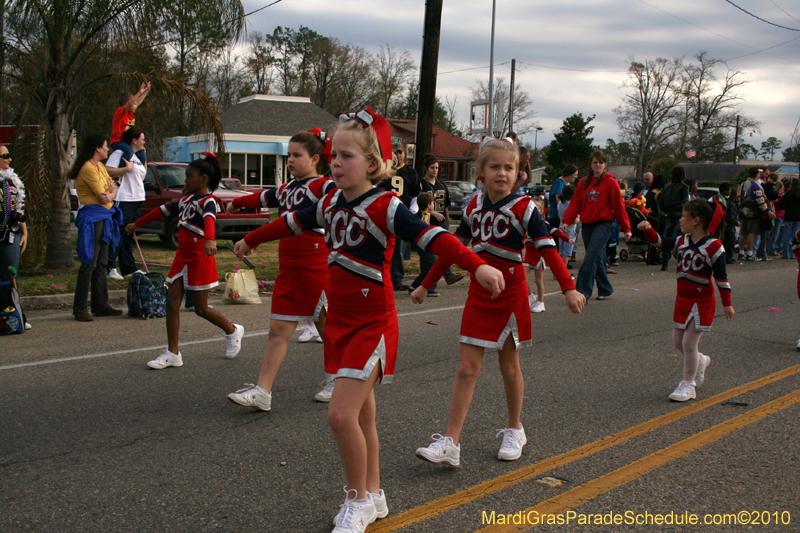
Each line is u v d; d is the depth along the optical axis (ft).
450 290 32.83
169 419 14.42
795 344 22.17
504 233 11.77
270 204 16.78
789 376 18.21
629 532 9.65
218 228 43.86
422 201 30.55
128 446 12.90
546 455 12.59
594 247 28.73
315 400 15.79
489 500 10.66
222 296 30.30
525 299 12.07
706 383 17.61
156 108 39.73
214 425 14.08
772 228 49.19
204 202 17.66
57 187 32.86
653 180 47.11
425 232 9.10
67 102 33.27
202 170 17.61
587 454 12.63
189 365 18.66
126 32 33.91
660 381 17.78
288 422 14.30
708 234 15.71
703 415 14.94
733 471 11.83
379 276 9.48
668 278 39.09
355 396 9.13
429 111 44.14
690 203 15.84
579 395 16.48
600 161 27.99
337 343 9.67
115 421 14.26
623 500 10.68
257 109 122.72
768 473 11.74
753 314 27.68
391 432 13.74
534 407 15.53
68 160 33.50
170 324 18.28
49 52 32.24
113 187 25.18
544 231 11.56
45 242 32.17
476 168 12.32
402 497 10.77
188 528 9.71
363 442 9.27
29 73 32.48
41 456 12.39
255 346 20.97
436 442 11.72
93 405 15.26
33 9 31.22
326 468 11.91
